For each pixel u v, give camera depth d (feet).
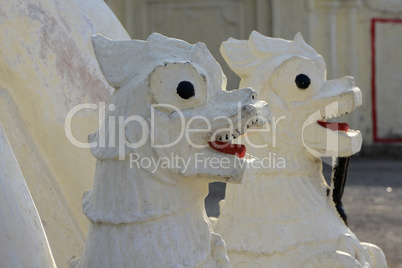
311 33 136.67
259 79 38.24
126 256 27.22
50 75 39.24
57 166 39.17
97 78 41.70
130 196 27.30
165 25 139.95
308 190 38.22
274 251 36.14
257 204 37.58
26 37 38.70
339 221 38.88
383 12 144.36
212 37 140.05
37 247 27.22
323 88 38.65
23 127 38.32
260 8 137.90
